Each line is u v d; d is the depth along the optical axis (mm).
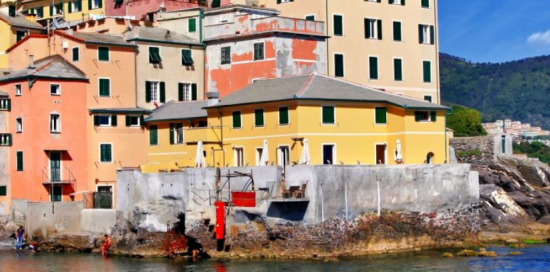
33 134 101562
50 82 102312
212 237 83688
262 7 114062
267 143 89062
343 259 80062
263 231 81562
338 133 89375
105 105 105125
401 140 90312
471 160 118688
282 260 79938
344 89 91812
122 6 128250
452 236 88750
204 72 111438
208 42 110625
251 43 106125
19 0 142500
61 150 102438
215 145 96062
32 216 99688
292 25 105250
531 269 75812
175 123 102625
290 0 113125
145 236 89000
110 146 104500
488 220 103750
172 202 87062
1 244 101375
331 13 109312
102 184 104000
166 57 109250
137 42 107375
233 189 83438
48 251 96438
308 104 88250
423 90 118000
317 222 79625
